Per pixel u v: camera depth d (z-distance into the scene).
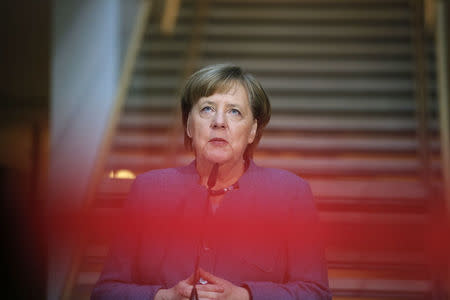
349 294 2.53
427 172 3.11
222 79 1.10
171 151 3.26
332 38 4.82
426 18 4.12
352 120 4.14
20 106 3.53
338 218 2.89
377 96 4.34
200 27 4.54
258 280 1.08
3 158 3.56
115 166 3.26
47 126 3.56
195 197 1.13
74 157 2.95
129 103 4.12
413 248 2.81
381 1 5.05
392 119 4.14
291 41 4.84
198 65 4.36
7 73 3.38
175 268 1.08
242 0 5.17
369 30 4.84
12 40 3.30
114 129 3.15
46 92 3.41
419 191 3.01
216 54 4.67
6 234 2.87
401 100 4.26
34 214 3.21
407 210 2.94
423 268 2.67
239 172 1.17
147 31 4.66
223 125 1.07
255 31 4.88
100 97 3.22
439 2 3.90
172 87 4.46
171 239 1.10
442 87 3.53
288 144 3.86
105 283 1.08
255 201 1.12
